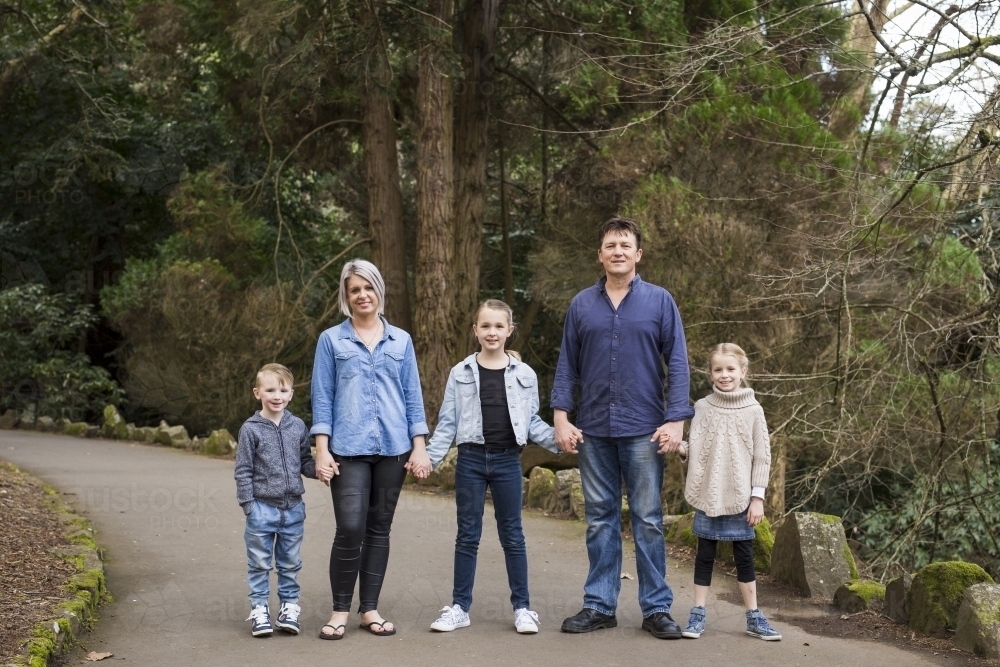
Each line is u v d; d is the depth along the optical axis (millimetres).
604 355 4750
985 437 8875
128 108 20375
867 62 8570
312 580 5777
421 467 4750
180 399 17422
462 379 4789
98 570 5379
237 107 15844
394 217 14586
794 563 5605
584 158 14852
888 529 10641
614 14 12664
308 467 4844
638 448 4695
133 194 21422
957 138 7848
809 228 9898
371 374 4707
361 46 11914
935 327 8805
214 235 15586
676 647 4410
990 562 10102
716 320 10055
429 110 13508
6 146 21531
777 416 9727
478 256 14664
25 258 21516
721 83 10422
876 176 8383
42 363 18953
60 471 10539
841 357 9031
